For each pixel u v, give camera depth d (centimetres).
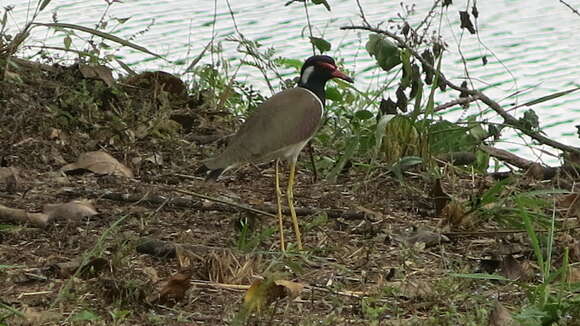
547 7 2245
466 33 2061
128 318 884
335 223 1115
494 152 1391
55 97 1349
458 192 1222
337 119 1466
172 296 909
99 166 1216
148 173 1244
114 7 2112
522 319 865
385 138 1288
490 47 1992
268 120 1062
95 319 855
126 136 1310
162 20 2033
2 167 1195
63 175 1202
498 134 1340
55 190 1159
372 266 1015
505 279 936
